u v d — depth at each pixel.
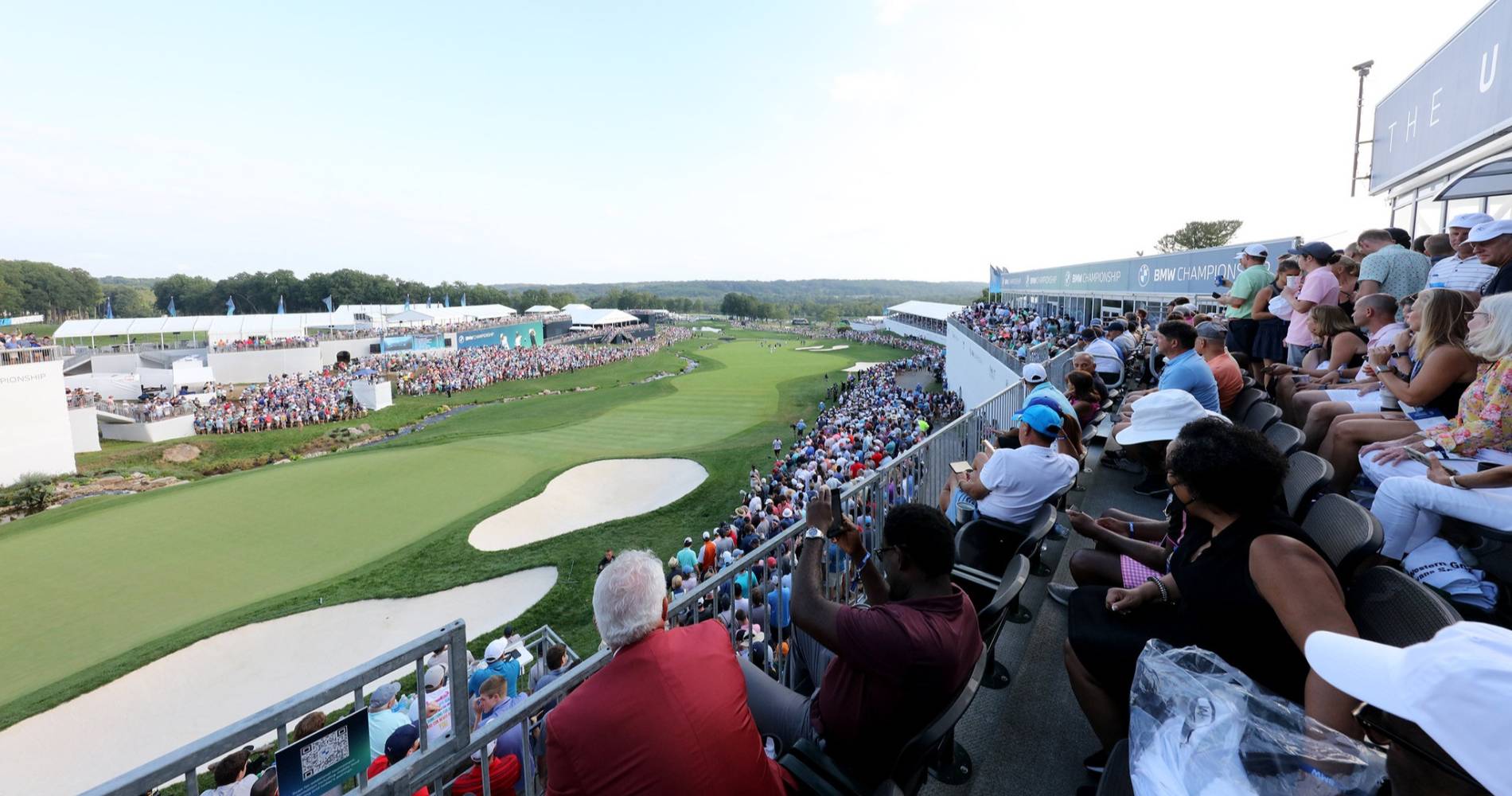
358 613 17.44
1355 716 1.51
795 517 17.30
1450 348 4.00
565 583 18.27
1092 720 2.98
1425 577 3.26
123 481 35.75
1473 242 5.09
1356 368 6.48
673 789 2.13
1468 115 8.12
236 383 62.09
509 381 67.94
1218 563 2.47
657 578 2.44
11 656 16.20
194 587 19.61
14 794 12.05
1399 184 10.76
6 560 21.89
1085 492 6.82
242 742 2.05
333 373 63.62
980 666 2.79
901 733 2.62
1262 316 8.38
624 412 47.03
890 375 55.75
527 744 2.88
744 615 5.16
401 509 25.84
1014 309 56.97
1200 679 2.03
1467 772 1.25
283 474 31.33
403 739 4.91
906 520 2.76
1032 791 3.11
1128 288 29.20
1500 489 3.12
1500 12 7.35
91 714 13.85
